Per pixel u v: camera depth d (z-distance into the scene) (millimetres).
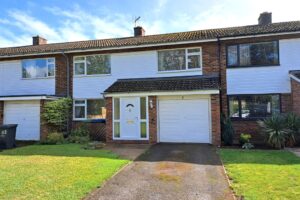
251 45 15203
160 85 15047
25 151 12109
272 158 9867
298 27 14328
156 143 14312
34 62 18781
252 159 9734
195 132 14406
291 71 14484
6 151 12281
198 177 7797
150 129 14516
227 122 14086
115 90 15180
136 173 8258
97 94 17469
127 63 17016
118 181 7473
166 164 9367
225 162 9367
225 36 15102
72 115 17844
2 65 19375
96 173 8008
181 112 14602
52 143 15023
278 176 7457
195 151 11664
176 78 15969
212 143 13562
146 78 16609
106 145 13922
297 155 10445
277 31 14375
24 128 17344
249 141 13906
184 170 8562
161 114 14836
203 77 15562
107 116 15133
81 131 16500
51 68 18438
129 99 14969
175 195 6461
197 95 14398
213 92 13516
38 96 16500
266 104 14922
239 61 15328
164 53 16453
